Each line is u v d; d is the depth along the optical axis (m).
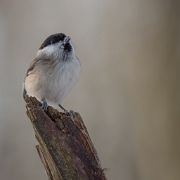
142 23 11.11
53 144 5.49
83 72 12.91
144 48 10.69
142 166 10.17
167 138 9.76
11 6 14.59
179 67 10.06
